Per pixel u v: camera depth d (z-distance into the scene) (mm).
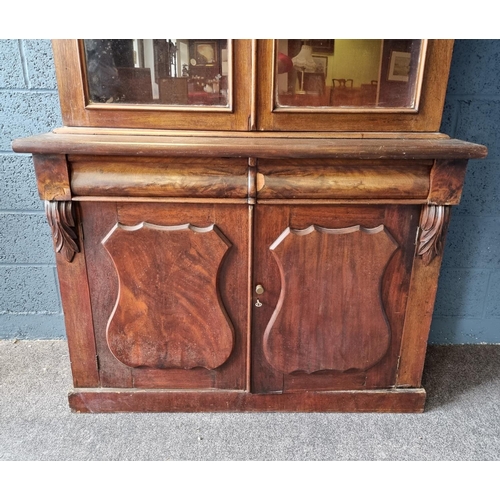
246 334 1131
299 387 1191
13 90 1295
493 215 1425
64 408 1221
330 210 1024
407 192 1001
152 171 981
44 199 990
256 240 1041
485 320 1558
